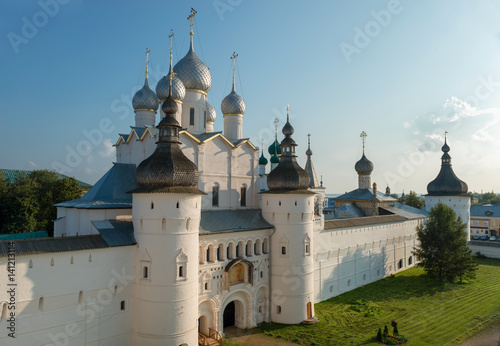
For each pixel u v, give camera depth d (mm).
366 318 41719
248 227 39906
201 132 48094
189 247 31469
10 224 57344
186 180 31562
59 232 41969
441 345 34312
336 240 51906
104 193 38719
